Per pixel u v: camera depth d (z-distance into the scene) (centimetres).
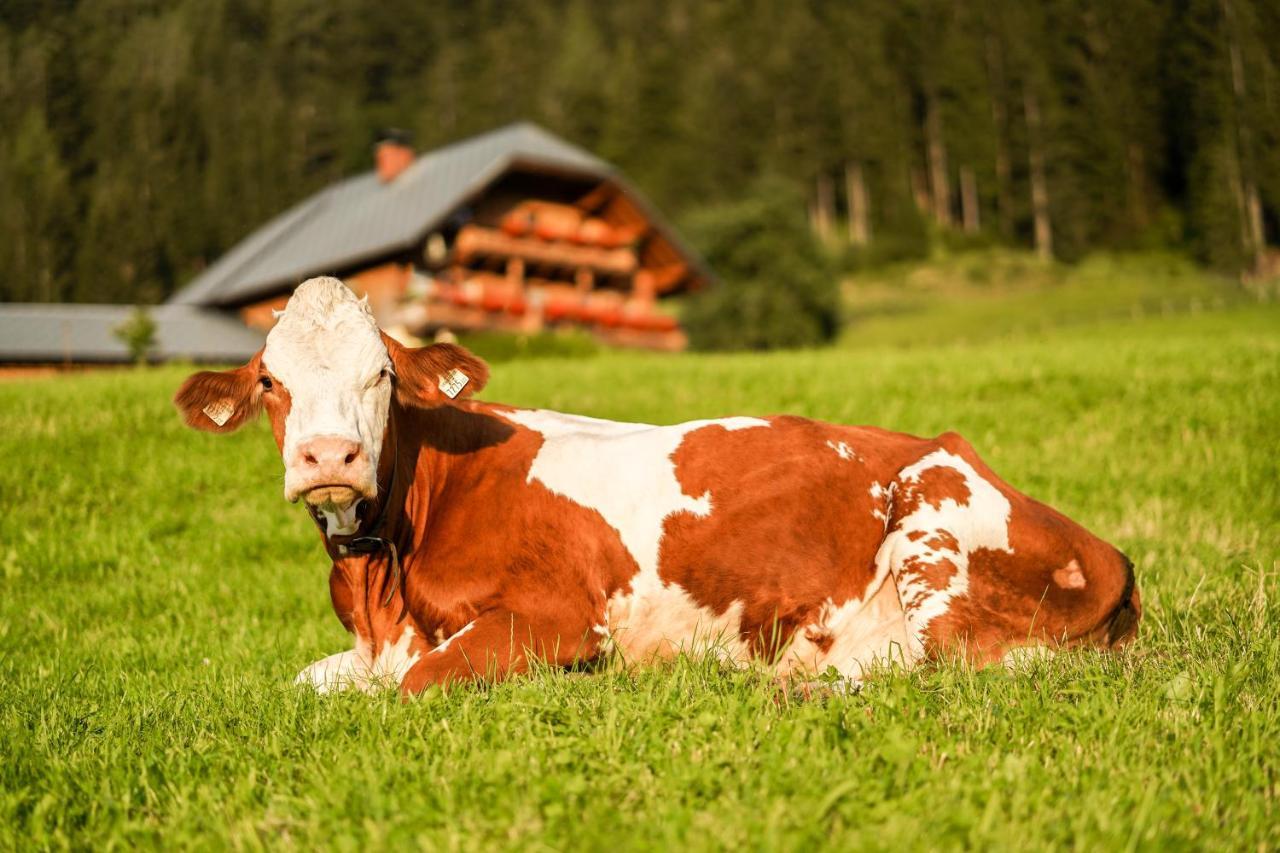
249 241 5166
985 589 507
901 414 1296
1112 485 1014
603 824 307
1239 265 8275
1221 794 328
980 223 10800
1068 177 9794
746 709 390
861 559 525
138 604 804
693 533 516
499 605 501
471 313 3897
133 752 412
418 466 528
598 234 4306
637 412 1351
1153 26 10556
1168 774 337
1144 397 1324
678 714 385
